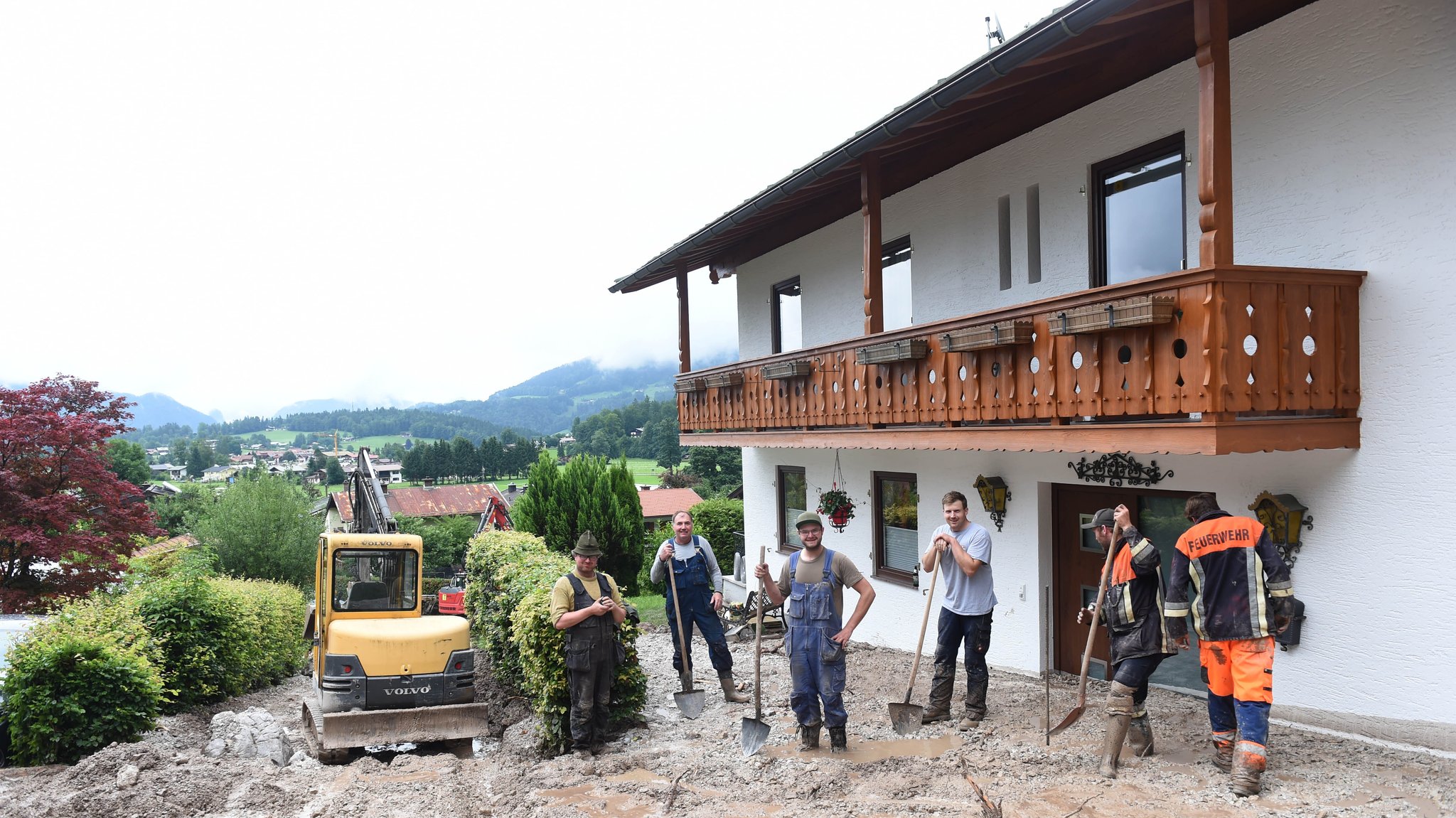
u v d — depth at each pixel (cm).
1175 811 501
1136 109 842
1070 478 889
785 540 1542
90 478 1845
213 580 1345
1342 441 628
